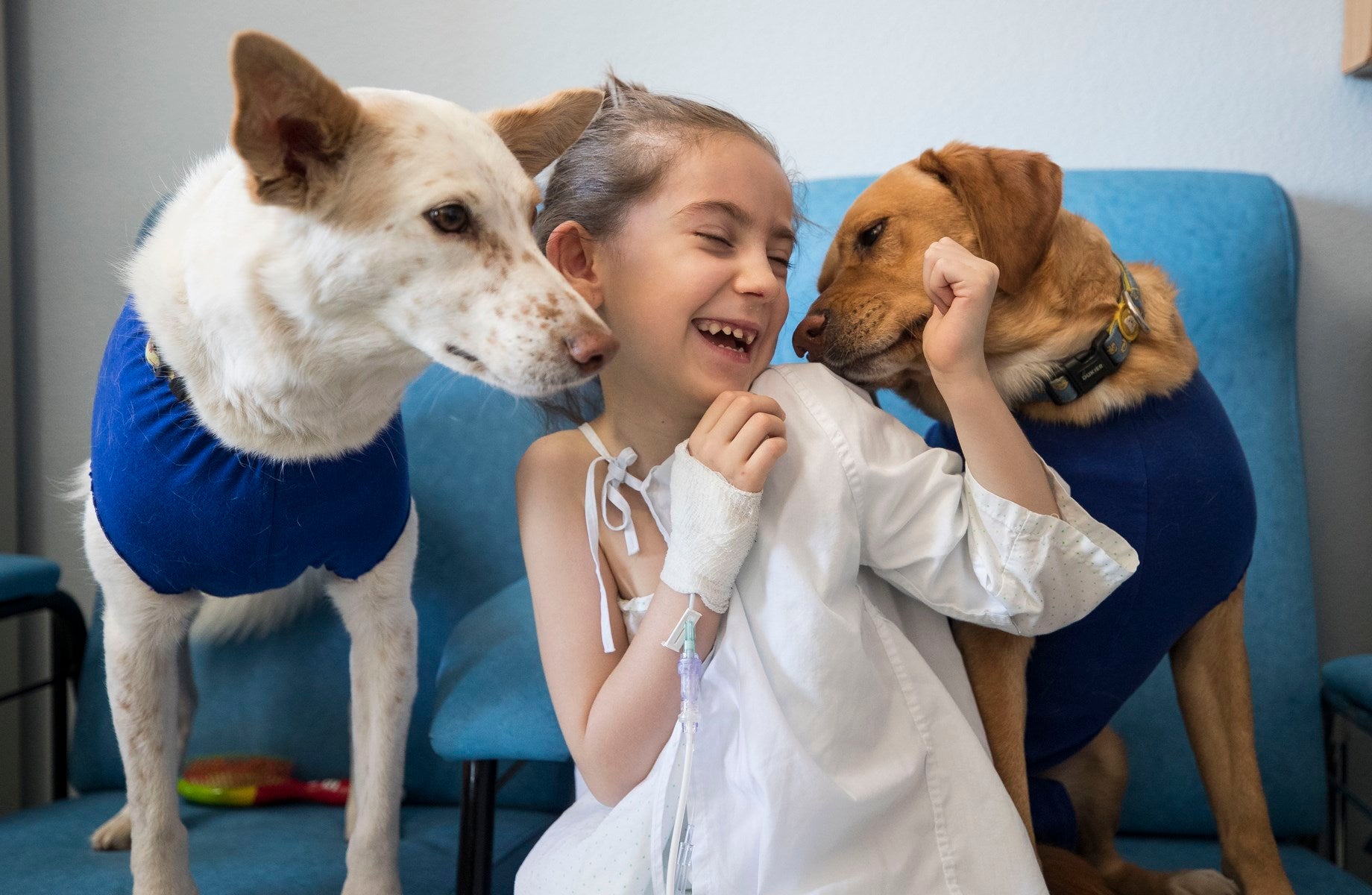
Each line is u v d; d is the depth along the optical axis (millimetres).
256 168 925
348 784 1594
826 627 881
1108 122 1779
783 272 1096
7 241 1938
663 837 891
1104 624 1093
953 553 942
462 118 1030
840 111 1832
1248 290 1609
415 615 1273
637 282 1035
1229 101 1758
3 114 1935
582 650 1040
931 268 967
